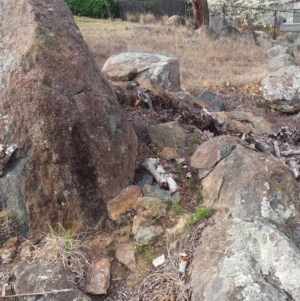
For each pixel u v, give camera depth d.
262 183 3.46
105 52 9.84
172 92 6.24
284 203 3.42
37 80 3.32
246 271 2.81
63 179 3.32
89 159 3.43
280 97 7.07
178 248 3.25
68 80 3.45
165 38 11.85
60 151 3.30
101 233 3.38
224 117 5.78
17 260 3.14
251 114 6.41
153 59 6.84
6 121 3.35
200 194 3.76
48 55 3.42
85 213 3.38
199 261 3.06
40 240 3.28
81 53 3.69
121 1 19.70
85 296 2.90
